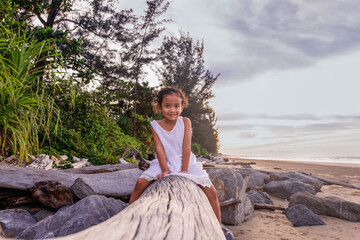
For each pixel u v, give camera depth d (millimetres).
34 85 5031
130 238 650
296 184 6523
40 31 8328
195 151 25781
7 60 4559
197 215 1122
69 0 11727
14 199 3832
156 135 2656
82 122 10539
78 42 9094
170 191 1519
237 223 4176
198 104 29375
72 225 2623
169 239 716
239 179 4527
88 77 9461
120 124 18000
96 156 9219
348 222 4445
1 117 4262
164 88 2742
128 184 4379
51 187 3732
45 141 8414
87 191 3775
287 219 4516
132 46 21047
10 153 5234
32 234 2736
